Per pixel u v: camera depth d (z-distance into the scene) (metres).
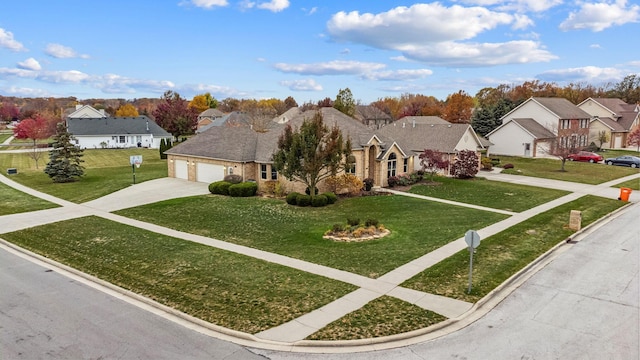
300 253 18.88
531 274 16.61
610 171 45.22
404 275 16.19
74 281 16.23
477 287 15.06
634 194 33.38
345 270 16.75
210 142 38.28
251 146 35.66
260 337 11.80
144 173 43.94
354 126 37.22
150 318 13.09
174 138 80.50
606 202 30.05
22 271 17.33
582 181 39.38
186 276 16.28
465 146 43.97
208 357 10.88
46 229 23.36
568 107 64.56
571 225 22.70
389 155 36.72
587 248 19.83
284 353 11.09
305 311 13.29
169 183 37.62
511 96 107.88
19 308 13.81
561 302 14.09
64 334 12.08
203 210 27.48
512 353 11.00
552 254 19.00
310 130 27.75
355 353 11.06
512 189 35.22
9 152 64.50
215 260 18.03
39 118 86.69
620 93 107.50
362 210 27.66
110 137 71.94
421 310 13.33
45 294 14.97
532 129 57.66
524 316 13.09
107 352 11.11
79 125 72.19
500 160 53.91
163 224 24.14
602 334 11.98
